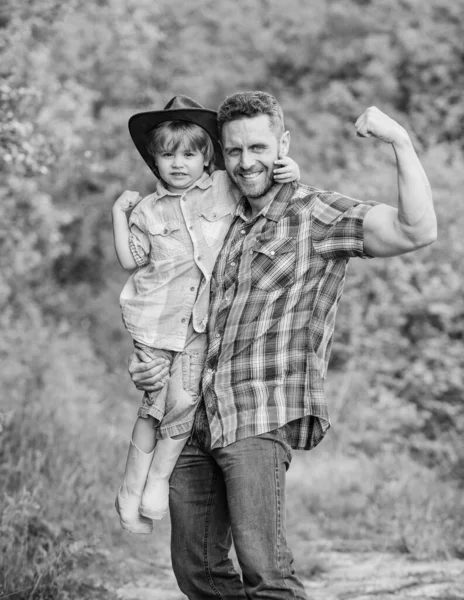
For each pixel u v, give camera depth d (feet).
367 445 32.55
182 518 12.34
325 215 11.50
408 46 48.67
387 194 40.37
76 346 43.50
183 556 12.46
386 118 10.69
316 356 11.60
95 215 50.14
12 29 28.45
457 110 47.14
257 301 11.61
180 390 12.14
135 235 12.86
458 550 21.24
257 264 11.70
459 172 40.45
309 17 52.95
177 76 51.75
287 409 11.41
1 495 19.86
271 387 11.48
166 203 12.66
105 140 47.70
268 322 11.56
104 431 29.58
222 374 11.69
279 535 11.32
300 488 26.53
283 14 53.83
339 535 22.67
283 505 11.44
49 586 16.05
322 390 11.58
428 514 23.17
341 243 11.31
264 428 11.34
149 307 12.40
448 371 35.45
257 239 11.77
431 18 50.14
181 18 53.26
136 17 46.14
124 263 12.94
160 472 12.27
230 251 12.12
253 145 11.68
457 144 45.52
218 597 12.50
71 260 52.70
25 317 44.88
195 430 12.12
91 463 24.89
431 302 36.40
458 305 36.29
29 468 22.04
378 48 49.55
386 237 10.98
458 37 49.29
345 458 31.60
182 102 12.80
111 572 18.60
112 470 25.64
